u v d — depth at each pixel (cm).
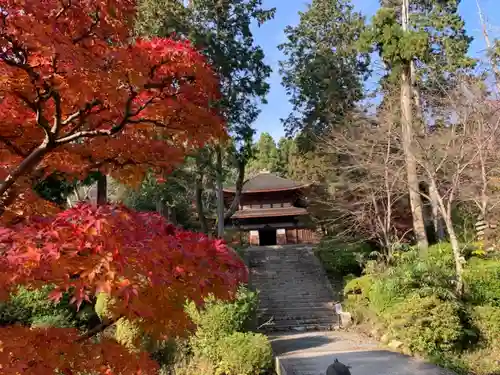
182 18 1423
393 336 960
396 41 1611
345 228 1942
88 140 340
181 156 344
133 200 1695
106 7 261
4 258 204
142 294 257
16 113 321
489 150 1180
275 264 1930
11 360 233
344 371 408
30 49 245
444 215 1072
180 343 862
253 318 970
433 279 1000
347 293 1415
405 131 1374
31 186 362
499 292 1012
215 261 250
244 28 1543
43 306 948
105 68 255
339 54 2345
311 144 2289
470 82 1352
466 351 876
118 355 280
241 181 1683
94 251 211
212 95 309
